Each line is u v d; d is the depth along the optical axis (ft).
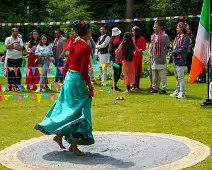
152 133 21.54
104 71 39.75
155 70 34.40
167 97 32.73
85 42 17.48
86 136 17.70
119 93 35.17
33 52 38.19
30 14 99.14
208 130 22.21
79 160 17.35
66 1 81.20
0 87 32.86
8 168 16.56
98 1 100.37
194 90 36.52
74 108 17.22
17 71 36.42
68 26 72.38
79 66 17.49
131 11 84.53
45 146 19.48
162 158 17.40
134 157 17.60
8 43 36.86
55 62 41.70
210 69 30.07
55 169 16.30
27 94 35.14
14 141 20.70
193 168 16.20
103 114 26.73
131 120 24.91
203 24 26.61
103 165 16.66
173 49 32.32
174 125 23.47
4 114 27.40
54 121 17.10
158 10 84.94
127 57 34.37
